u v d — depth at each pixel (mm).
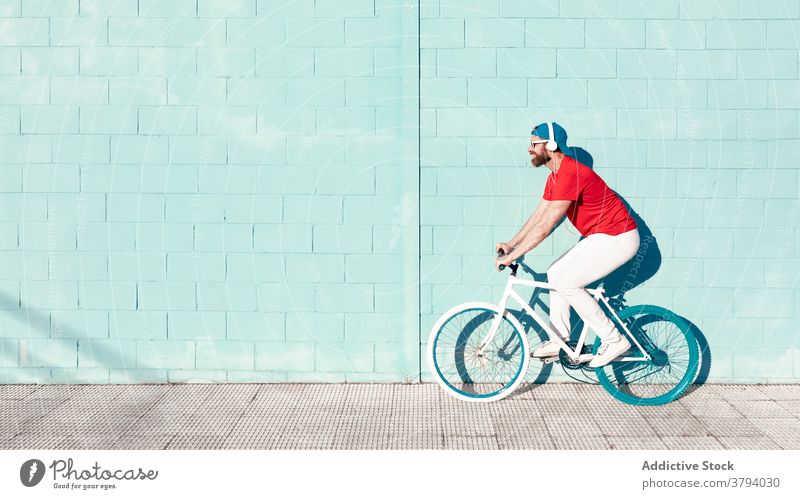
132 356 5879
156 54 5738
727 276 5785
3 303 5840
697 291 5793
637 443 4805
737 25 5684
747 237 5762
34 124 5766
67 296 5844
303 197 5789
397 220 5793
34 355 5879
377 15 5703
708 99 5703
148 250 5828
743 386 5820
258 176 5785
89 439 4875
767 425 5078
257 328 5859
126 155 5781
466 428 5047
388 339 5859
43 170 5789
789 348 5824
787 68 5684
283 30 5715
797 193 5734
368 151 5762
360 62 5719
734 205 5750
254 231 5812
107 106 5762
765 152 5715
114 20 5734
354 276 5824
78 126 5770
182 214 5805
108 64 5738
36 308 5852
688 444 4777
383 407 5418
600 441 4836
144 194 5797
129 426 5074
